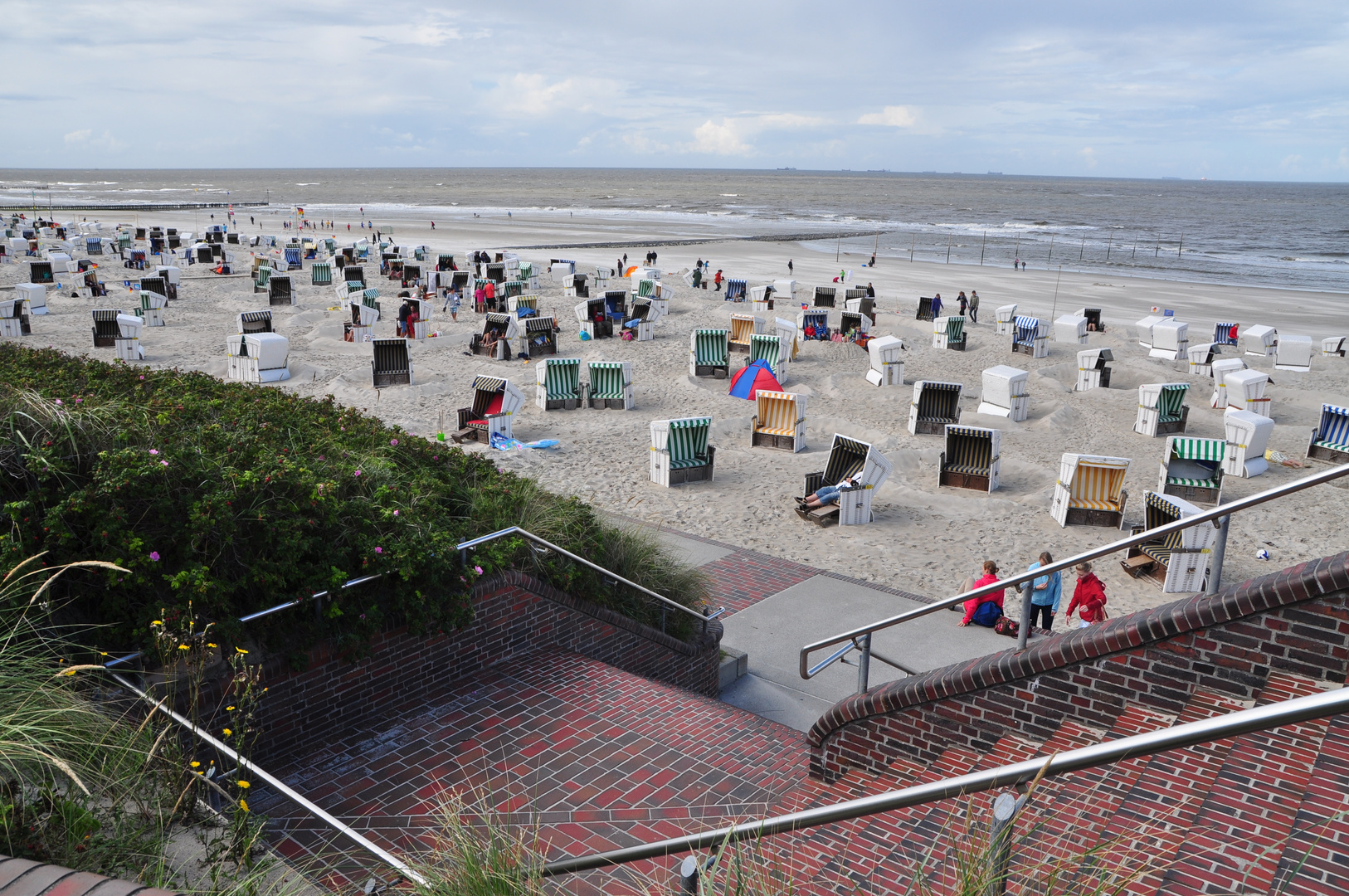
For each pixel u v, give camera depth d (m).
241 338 22.77
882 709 5.37
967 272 58.00
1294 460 18.70
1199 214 152.75
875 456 13.94
